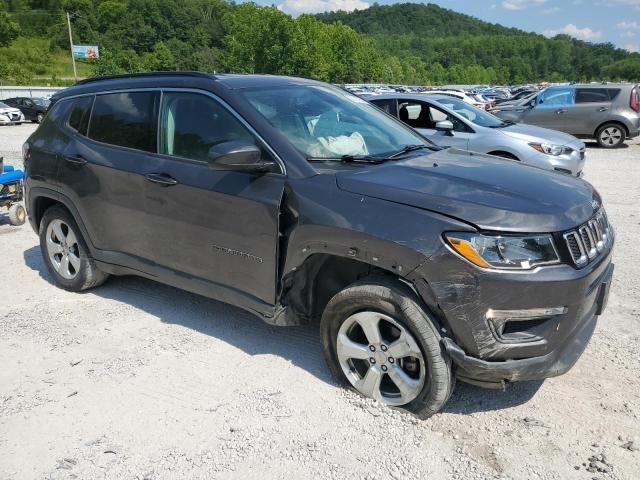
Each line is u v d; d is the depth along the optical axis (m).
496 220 2.78
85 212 4.54
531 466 2.74
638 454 2.80
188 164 3.83
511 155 8.62
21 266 5.75
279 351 3.88
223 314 4.48
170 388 3.47
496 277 2.71
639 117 15.45
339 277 3.48
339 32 91.44
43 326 4.34
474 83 168.75
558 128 15.87
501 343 2.79
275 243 3.37
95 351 3.95
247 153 3.28
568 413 3.15
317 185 3.23
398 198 2.98
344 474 2.73
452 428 3.03
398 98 9.39
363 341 3.29
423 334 2.88
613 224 7.13
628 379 3.48
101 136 4.47
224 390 3.43
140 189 4.07
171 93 4.05
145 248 4.19
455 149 4.20
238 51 67.12
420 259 2.81
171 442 2.98
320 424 3.08
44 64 106.25
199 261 3.84
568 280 2.76
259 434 3.02
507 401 3.27
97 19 130.75
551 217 2.84
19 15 132.75
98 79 4.77
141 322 4.38
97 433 3.07
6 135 21.00
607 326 4.21
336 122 3.94
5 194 7.26
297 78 4.46
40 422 3.17
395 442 2.93
